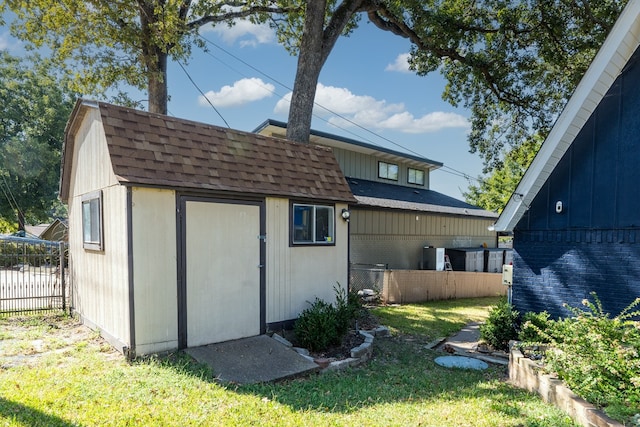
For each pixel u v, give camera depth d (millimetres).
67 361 4621
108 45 9961
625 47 5203
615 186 5430
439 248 14789
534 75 11500
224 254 5605
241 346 5453
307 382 4625
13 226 26703
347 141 14086
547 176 6141
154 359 4730
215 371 4566
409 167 18141
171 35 9578
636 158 5234
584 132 5730
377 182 16297
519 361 4844
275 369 4863
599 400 3361
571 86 11289
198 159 5570
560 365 4129
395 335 7441
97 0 8750
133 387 3756
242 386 4230
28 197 25656
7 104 24812
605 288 5512
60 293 8070
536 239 6297
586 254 5719
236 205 5754
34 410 3068
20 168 24531
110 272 5312
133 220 4781
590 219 5676
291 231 6473
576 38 10398
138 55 10336
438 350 6617
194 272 5293
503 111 12906
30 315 7238
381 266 12016
